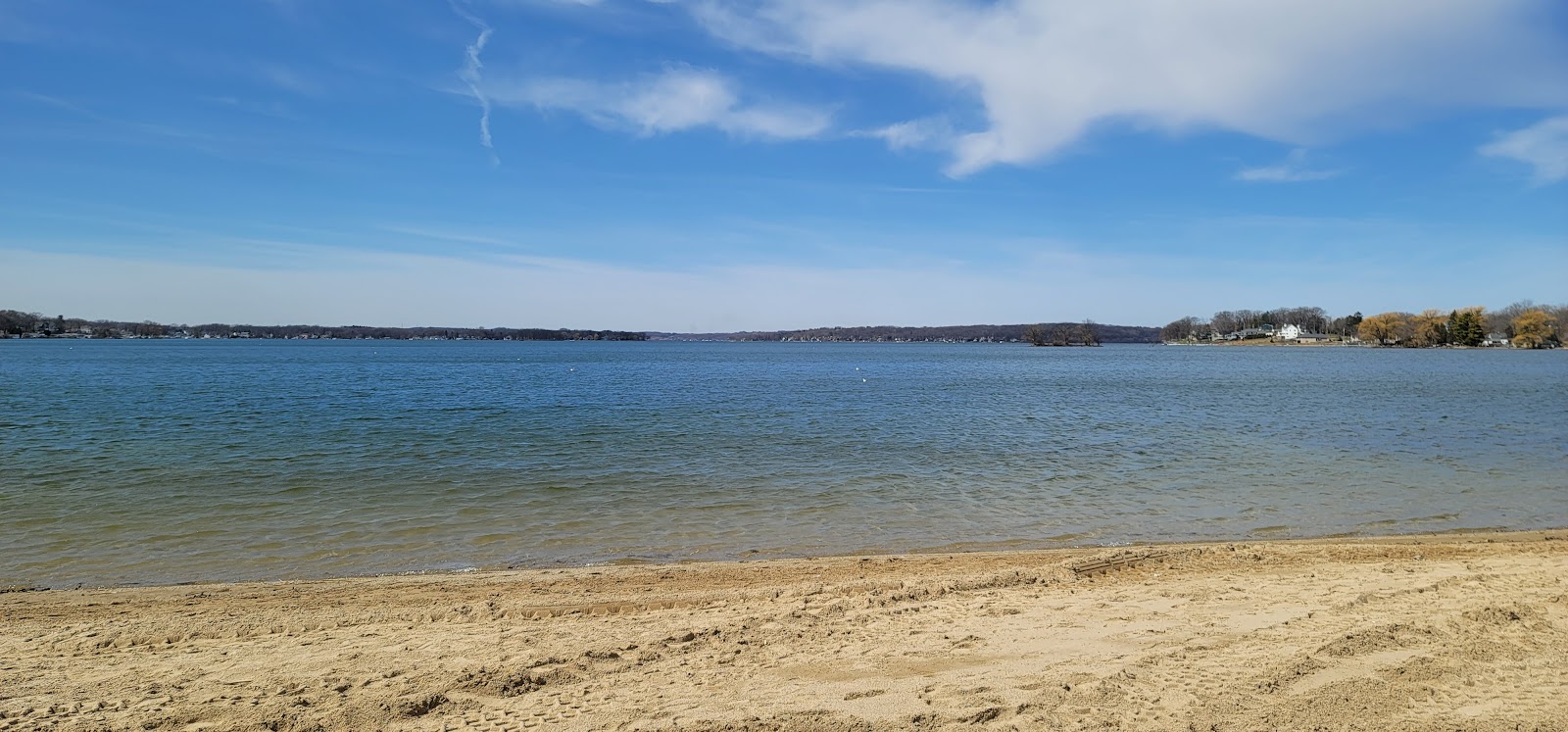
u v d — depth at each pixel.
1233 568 10.66
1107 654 7.11
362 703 6.07
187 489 16.86
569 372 81.81
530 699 6.24
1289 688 6.18
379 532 13.44
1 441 24.31
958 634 7.77
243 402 40.03
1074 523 14.38
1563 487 17.83
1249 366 107.00
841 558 11.83
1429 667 6.52
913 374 82.94
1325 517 14.85
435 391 50.03
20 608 8.96
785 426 30.02
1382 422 31.95
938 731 5.54
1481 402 42.81
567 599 9.35
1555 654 6.82
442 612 8.73
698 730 5.56
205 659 7.17
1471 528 14.10
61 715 5.86
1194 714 5.72
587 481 18.11
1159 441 25.92
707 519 14.56
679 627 8.05
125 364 92.38
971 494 16.94
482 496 16.42
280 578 10.84
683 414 35.16
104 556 11.84
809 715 5.79
